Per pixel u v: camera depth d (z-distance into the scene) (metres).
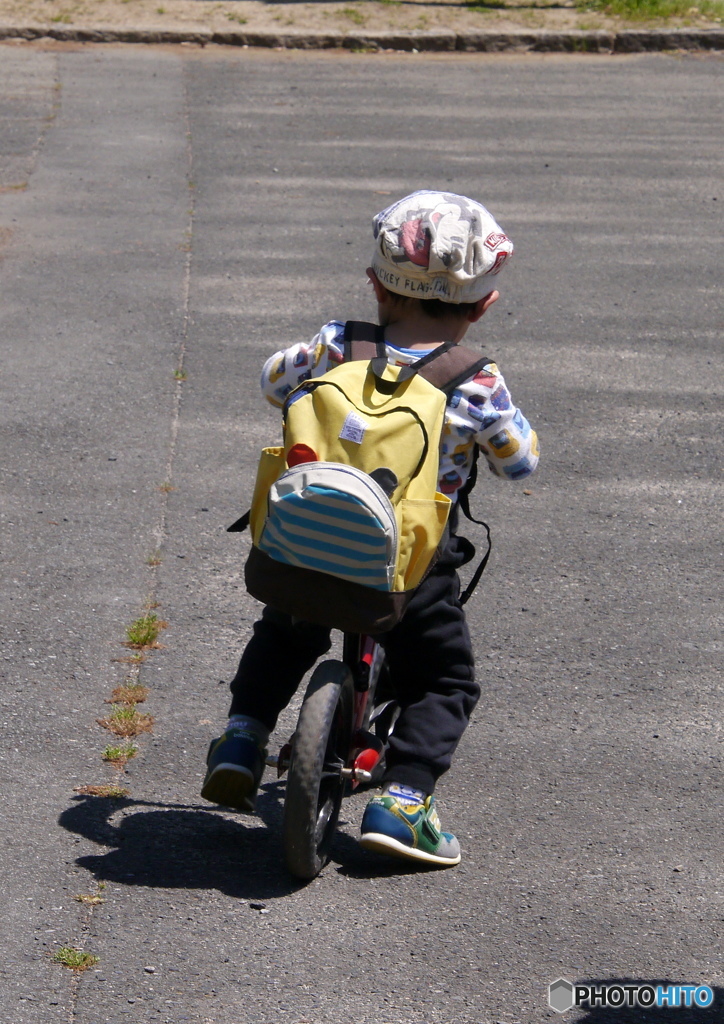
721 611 5.93
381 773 4.39
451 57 20.83
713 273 11.33
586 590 6.06
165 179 13.44
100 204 12.45
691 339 9.71
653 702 5.14
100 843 4.07
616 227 12.55
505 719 4.97
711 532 6.73
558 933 3.76
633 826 4.32
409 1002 3.43
